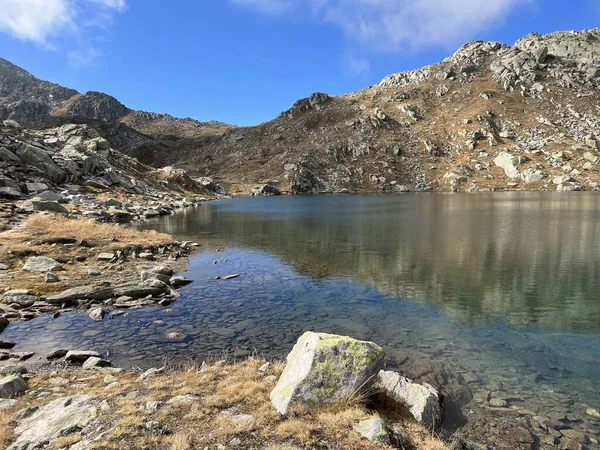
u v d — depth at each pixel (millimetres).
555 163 138375
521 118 174250
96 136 101875
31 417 8297
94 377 11039
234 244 38062
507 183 135875
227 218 63406
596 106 170500
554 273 24766
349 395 8523
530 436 8484
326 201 106125
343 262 29281
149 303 19156
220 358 12883
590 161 134125
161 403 8766
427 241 37469
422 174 157500
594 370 12023
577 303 19062
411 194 131875
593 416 9359
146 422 7828
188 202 92875
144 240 33750
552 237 37500
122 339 14586
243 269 27375
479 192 129750
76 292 19172
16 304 17719
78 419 8016
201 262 29703
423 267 27141
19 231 30094
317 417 7996
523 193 115938
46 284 20453
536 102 184750
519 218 53406
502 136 166375
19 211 37781
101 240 31266
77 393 9719
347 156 177000
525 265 27000
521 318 17094
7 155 58625
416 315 17594
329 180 161625
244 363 12008
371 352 9172
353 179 160750
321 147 185875
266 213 72562
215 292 21516
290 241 39594
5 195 47344
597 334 15148
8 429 7766
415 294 20969
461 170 149375
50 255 25516
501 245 34250
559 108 175500
